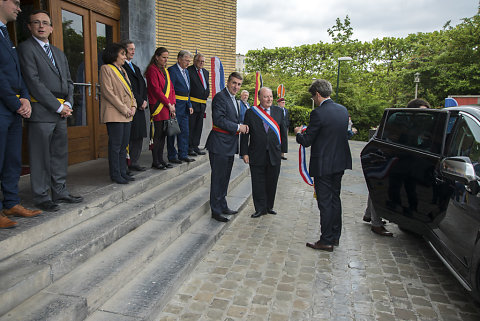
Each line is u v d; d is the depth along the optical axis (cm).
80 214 322
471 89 2411
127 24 600
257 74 695
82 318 232
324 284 321
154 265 320
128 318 240
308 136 382
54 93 304
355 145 1573
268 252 388
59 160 322
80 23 510
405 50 3162
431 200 332
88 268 274
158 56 482
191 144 624
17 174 287
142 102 457
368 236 445
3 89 254
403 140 390
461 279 278
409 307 288
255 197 505
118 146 399
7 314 211
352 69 2809
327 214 391
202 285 312
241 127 423
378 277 338
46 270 241
